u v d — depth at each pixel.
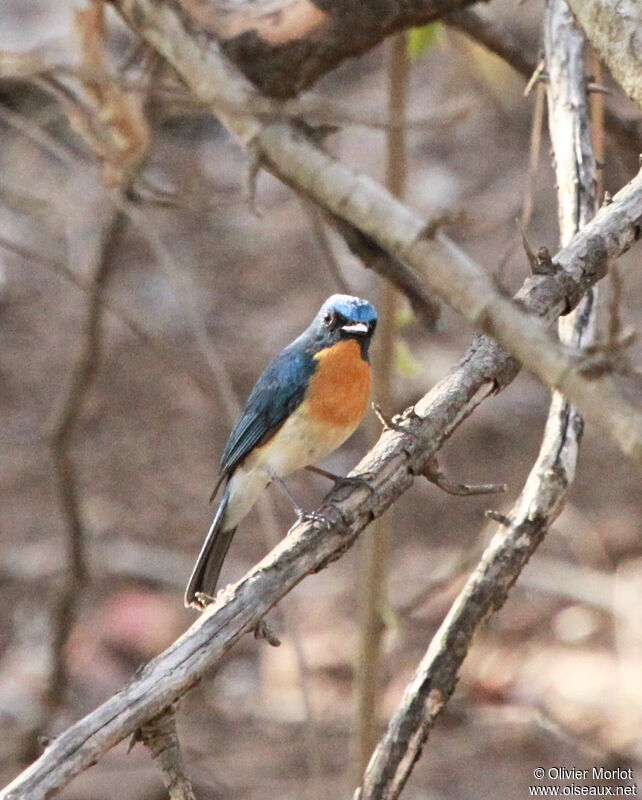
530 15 16.06
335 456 16.48
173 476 16.36
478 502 15.79
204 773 12.03
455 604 5.87
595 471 16.45
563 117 7.06
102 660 13.54
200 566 8.77
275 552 5.38
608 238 5.81
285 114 5.53
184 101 7.98
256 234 19.97
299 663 9.71
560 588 14.16
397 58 9.48
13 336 18.69
